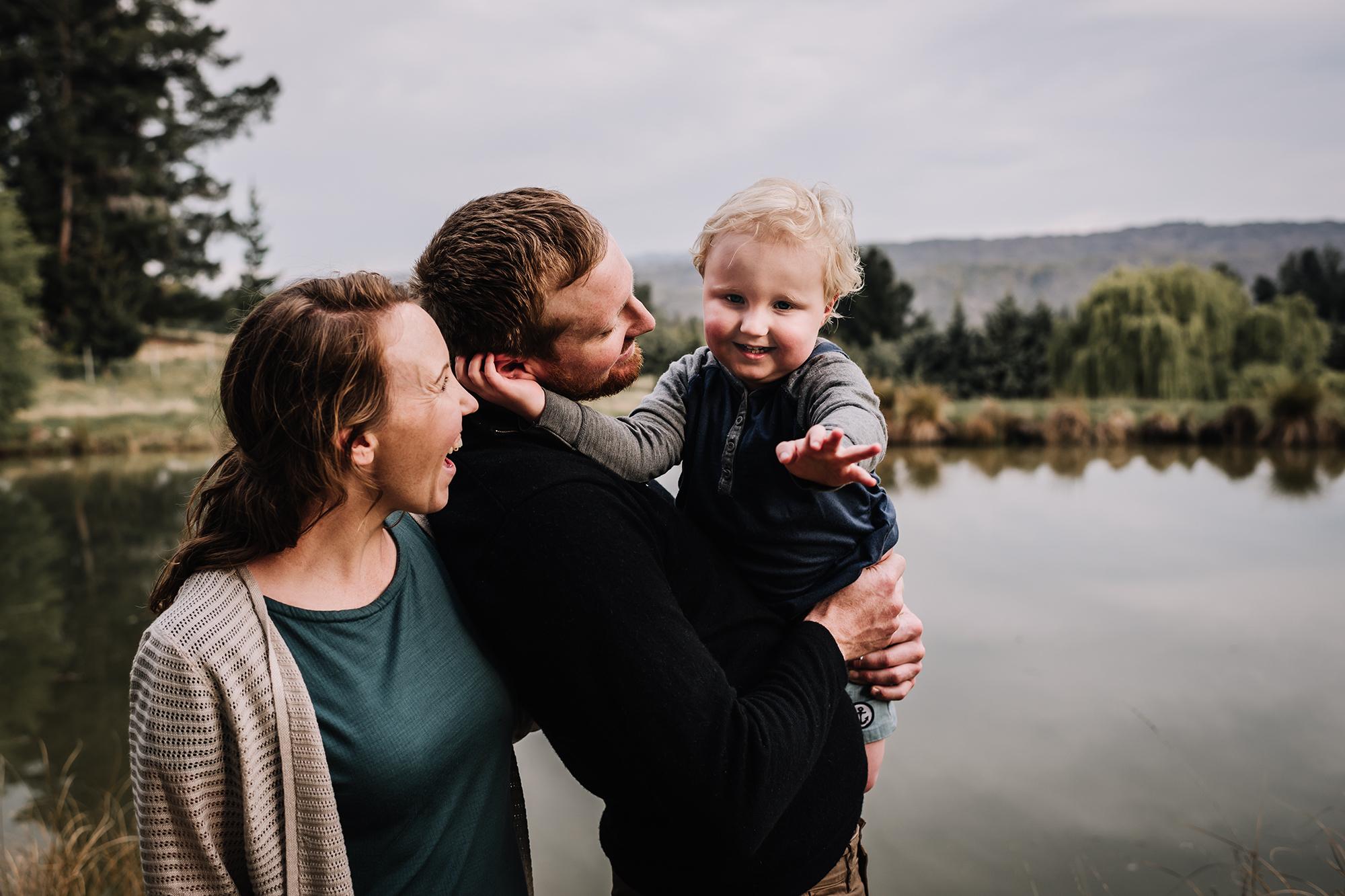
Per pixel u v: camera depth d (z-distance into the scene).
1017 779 4.30
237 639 0.99
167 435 18.30
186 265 30.73
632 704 1.05
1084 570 7.65
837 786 1.31
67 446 17.77
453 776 1.11
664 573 1.22
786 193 1.37
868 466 1.36
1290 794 4.11
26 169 26.50
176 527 10.96
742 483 1.33
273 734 0.99
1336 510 9.96
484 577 1.13
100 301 25.39
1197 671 5.54
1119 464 13.41
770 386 1.39
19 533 10.66
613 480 1.20
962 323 21.55
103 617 7.44
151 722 0.96
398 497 1.07
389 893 1.07
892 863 3.63
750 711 1.12
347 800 1.03
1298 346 20.25
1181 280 20.05
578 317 1.19
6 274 18.42
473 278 1.16
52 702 5.66
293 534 1.03
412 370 1.03
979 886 3.44
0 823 4.00
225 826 1.01
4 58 27.23
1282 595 6.96
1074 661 5.68
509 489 1.13
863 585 1.36
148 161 29.08
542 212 1.17
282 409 0.99
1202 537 8.80
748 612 1.29
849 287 1.44
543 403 1.22
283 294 1.04
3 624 7.25
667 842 1.21
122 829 3.79
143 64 30.12
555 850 3.75
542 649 1.09
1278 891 3.14
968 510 10.19
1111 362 19.33
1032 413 16.25
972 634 6.17
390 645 1.08
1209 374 19.11
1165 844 3.71
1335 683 5.30
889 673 1.51
